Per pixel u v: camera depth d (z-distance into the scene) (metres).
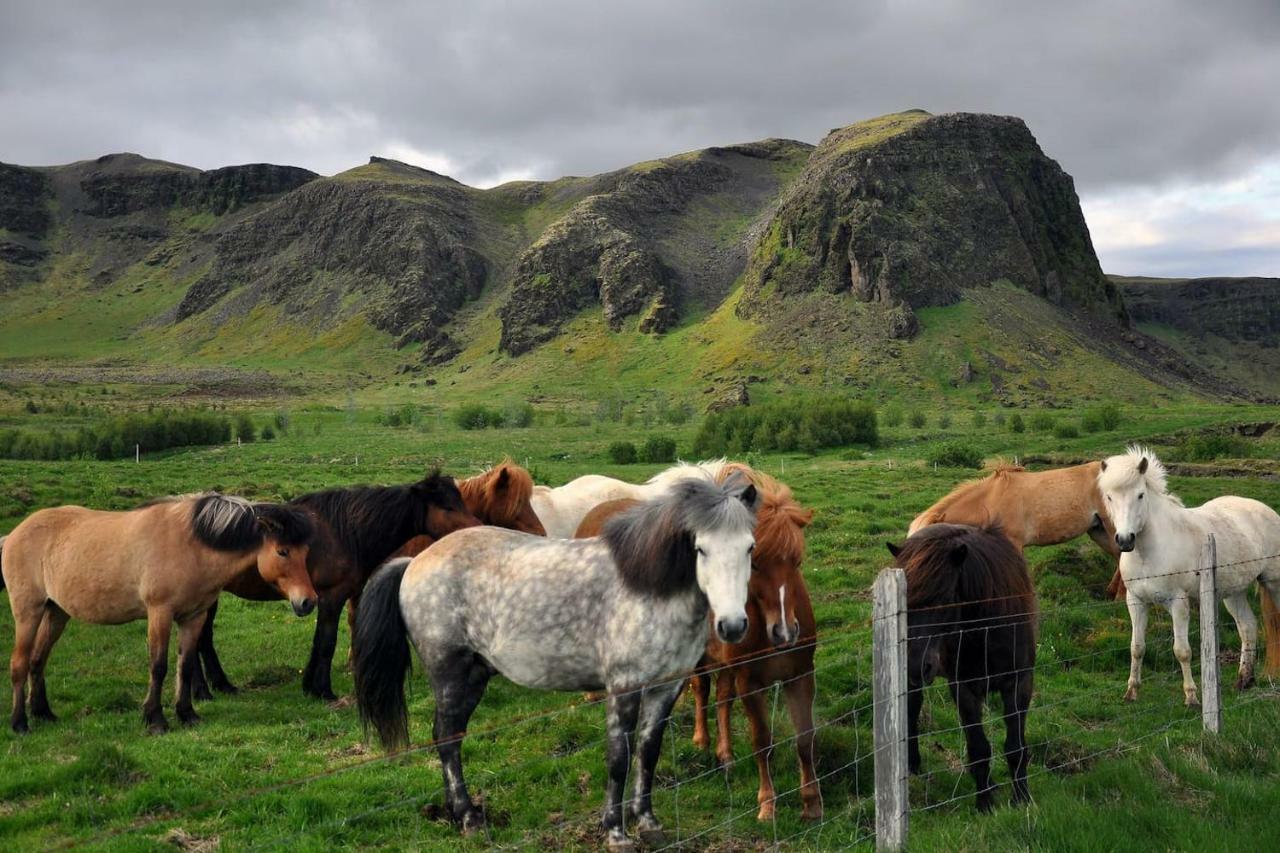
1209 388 189.50
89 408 144.00
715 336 198.50
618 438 88.38
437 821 7.46
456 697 7.40
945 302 184.50
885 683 5.94
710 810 7.79
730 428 76.56
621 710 6.82
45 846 6.94
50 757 9.11
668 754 8.80
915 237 193.88
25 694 10.26
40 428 103.81
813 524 22.56
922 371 161.25
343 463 57.78
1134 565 11.09
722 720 8.62
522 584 7.14
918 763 8.41
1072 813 6.57
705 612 6.87
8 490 25.69
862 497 28.39
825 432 74.12
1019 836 6.29
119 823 7.38
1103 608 14.12
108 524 10.36
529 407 126.62
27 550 10.36
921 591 7.36
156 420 78.44
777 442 73.06
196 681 11.36
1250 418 86.50
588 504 12.45
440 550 7.57
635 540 6.85
